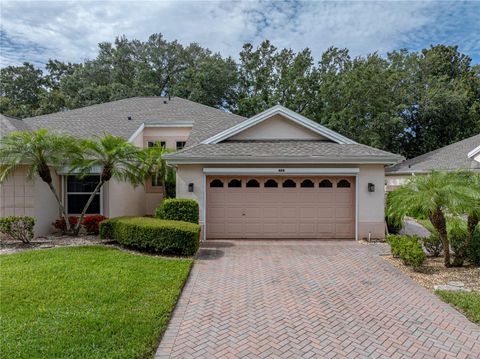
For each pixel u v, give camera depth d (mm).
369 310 5500
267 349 4219
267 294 6238
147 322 4754
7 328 4477
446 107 34250
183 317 5156
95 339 4223
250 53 36625
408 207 7789
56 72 42656
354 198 11875
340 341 4445
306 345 4332
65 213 11625
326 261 8742
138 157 11930
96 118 18500
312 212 11938
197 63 40219
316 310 5488
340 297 6105
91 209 13406
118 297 5676
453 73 40156
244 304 5727
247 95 37438
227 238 11930
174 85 38188
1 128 13383
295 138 13547
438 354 4129
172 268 7570
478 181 7977
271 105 33344
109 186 13453
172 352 4105
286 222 11953
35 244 10250
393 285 6793
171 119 18641
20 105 39031
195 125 17531
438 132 36719
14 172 11281
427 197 7398
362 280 7133
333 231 11930
